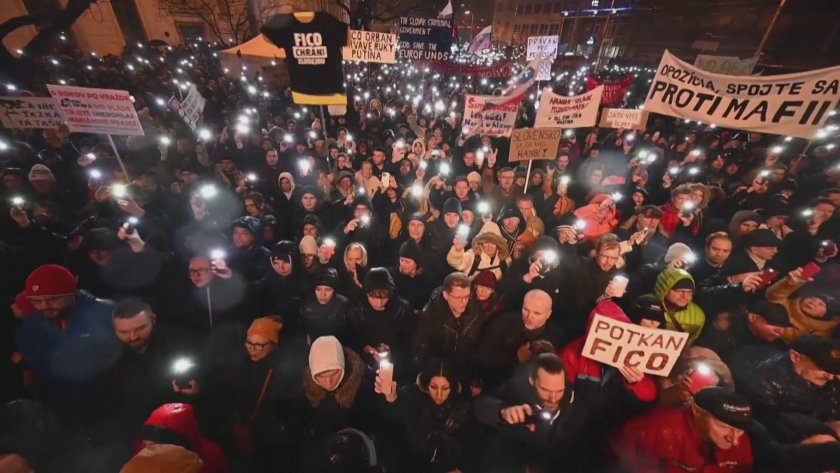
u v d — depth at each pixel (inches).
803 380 85.8
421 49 465.7
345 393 94.1
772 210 173.2
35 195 166.6
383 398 95.7
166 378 97.8
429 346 116.9
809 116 161.2
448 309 114.0
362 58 277.3
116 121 179.5
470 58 1186.0
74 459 86.4
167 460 55.4
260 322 101.5
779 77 162.9
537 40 448.5
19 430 70.5
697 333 111.9
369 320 120.3
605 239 130.6
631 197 210.8
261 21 668.7
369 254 175.3
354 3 951.0
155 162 254.4
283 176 216.2
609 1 1232.2
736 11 840.3
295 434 98.2
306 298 124.9
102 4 761.0
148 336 95.7
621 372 88.4
